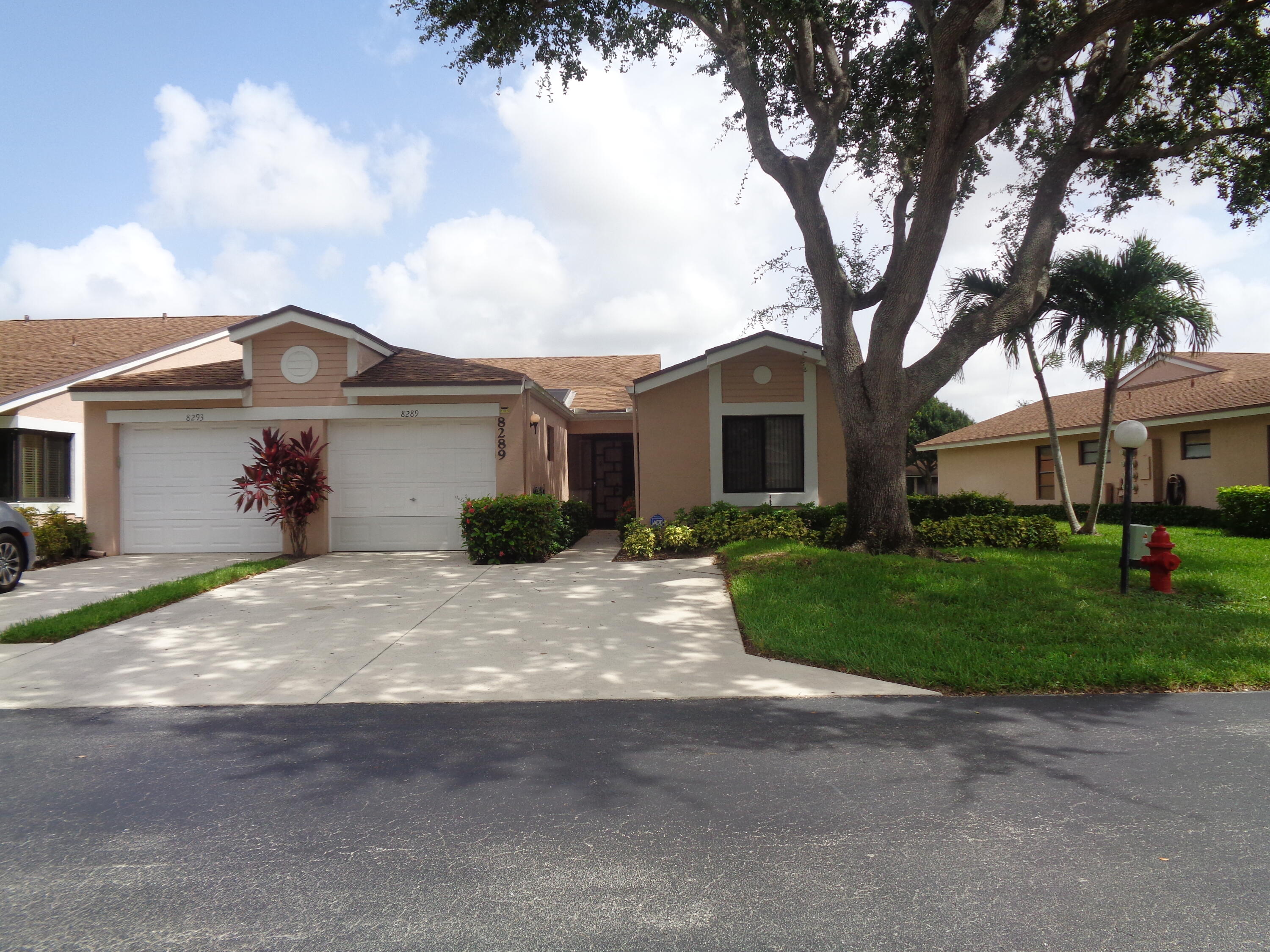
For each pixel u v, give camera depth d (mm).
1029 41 12086
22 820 3723
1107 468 20531
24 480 13758
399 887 3053
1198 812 3660
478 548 11914
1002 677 5898
